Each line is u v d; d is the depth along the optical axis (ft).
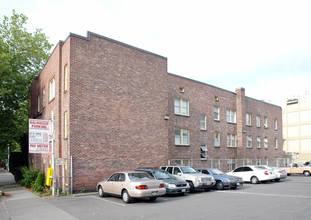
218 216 31.71
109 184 46.50
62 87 59.82
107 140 58.65
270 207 36.86
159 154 69.36
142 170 53.16
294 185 66.44
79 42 56.90
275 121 139.44
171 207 38.19
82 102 55.83
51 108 67.67
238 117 109.29
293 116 184.75
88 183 54.49
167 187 47.70
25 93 89.15
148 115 67.97
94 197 48.60
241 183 61.16
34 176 73.10
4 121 86.63
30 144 50.78
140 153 64.69
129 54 65.67
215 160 96.37
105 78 60.08
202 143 92.17
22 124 94.48
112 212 35.42
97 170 56.13
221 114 102.27
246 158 111.65
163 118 71.92
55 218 32.99
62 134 58.18
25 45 98.53
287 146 185.37
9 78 83.92
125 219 31.24
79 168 53.72
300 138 179.52
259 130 124.16
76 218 32.68
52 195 51.21
